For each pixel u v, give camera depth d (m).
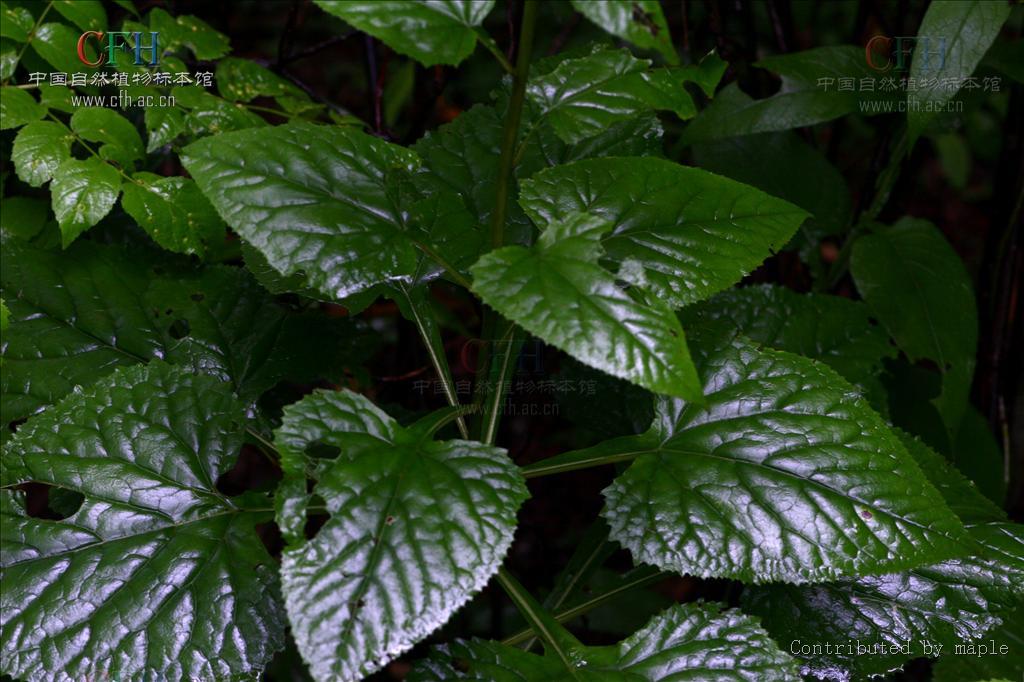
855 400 1.14
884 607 1.17
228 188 1.08
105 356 1.21
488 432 1.15
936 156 2.40
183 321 1.27
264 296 1.27
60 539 1.11
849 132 2.14
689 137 1.37
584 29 1.73
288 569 1.04
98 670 1.09
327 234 1.09
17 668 1.08
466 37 1.05
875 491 1.11
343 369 1.36
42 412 1.13
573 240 1.06
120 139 1.25
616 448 1.14
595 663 1.11
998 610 1.16
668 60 1.03
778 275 1.52
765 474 1.12
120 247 1.26
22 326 1.20
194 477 1.14
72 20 1.29
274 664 1.48
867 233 1.42
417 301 1.19
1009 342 1.54
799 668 1.17
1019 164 1.45
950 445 1.39
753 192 1.14
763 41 1.75
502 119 1.25
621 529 1.11
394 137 1.46
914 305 1.36
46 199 1.36
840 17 1.91
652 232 1.13
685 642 1.12
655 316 1.04
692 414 1.15
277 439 1.07
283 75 1.45
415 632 1.03
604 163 1.16
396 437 1.09
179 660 1.10
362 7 1.04
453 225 1.21
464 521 1.05
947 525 1.10
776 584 1.20
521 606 1.14
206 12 1.66
